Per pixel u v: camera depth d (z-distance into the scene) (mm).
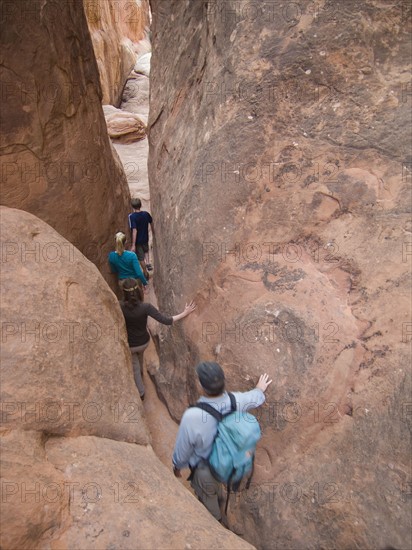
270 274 3188
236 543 2359
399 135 2918
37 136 4016
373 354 2658
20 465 2252
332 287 2930
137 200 5578
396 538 2355
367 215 2930
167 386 4102
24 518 2105
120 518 2264
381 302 2730
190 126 4281
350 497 2529
